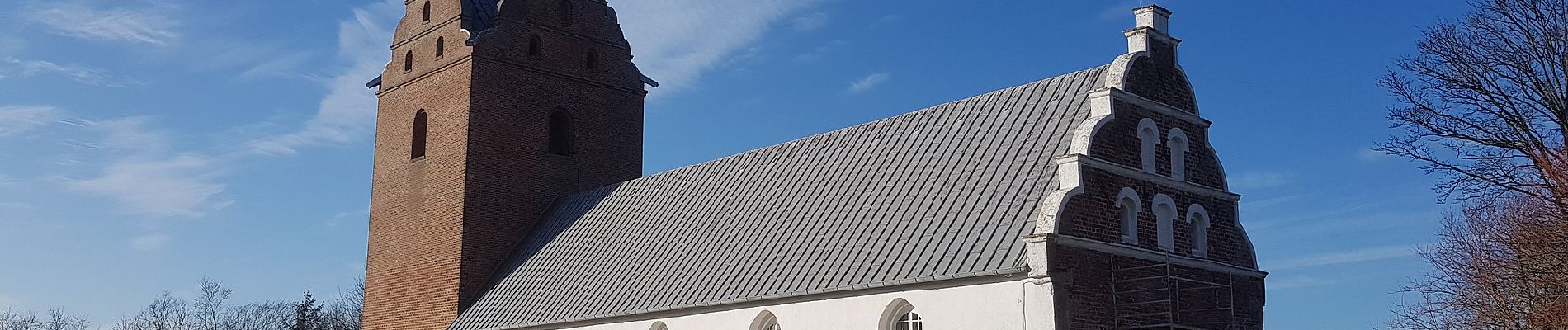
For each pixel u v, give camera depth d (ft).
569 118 170.40
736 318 117.19
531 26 168.25
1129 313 102.83
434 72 166.81
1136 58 110.93
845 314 108.99
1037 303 96.48
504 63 164.35
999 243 101.24
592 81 173.17
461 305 153.79
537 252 154.20
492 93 162.50
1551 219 129.39
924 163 119.55
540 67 167.94
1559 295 128.26
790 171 134.10
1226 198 117.70
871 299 107.34
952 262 102.83
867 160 126.31
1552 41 137.69
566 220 157.99
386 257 167.12
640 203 149.79
